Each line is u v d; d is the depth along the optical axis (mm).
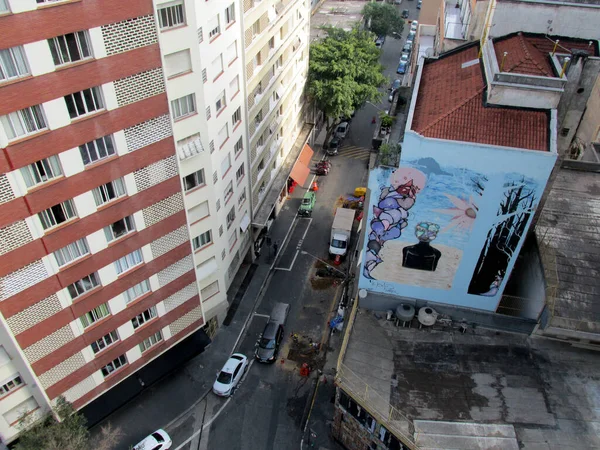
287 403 35031
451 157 24984
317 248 47719
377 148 30734
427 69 32969
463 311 30859
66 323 26734
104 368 30625
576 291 27641
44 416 28391
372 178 26734
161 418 34062
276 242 48156
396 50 85875
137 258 28516
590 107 42375
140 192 26359
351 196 54125
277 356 37969
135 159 25203
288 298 42750
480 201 26156
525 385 27922
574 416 26469
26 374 26312
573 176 35781
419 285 30750
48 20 19641
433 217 27359
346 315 39469
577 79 26734
